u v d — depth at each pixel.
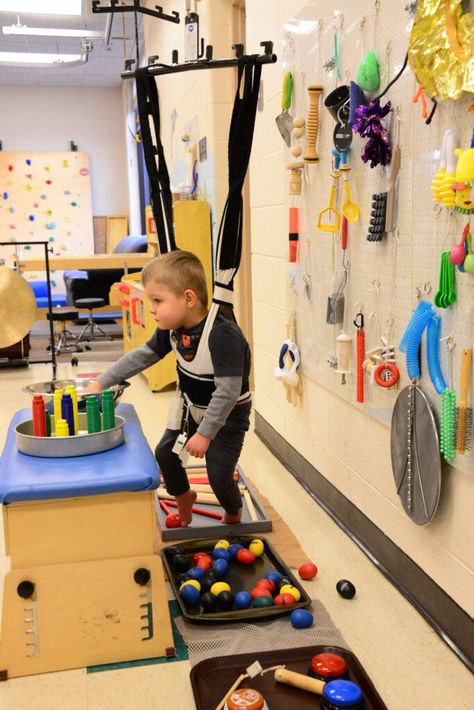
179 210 4.17
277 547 2.17
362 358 2.04
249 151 1.93
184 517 2.26
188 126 4.83
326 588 1.94
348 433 2.25
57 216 9.71
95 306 6.48
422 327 1.64
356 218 2.03
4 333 3.83
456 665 1.60
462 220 1.49
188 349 2.00
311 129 2.28
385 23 1.77
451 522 1.65
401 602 1.87
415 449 1.73
